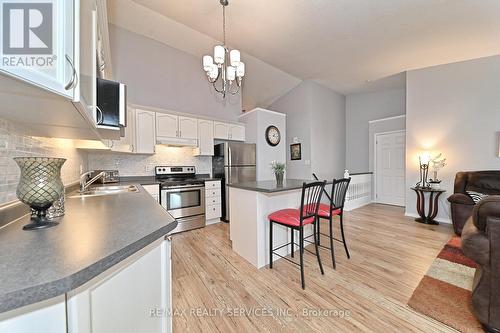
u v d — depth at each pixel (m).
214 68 2.54
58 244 0.67
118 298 0.69
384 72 4.45
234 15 2.73
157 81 3.73
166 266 1.01
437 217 3.92
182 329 1.44
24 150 1.17
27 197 0.85
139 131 3.22
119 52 3.35
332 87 5.45
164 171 3.78
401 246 2.75
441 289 1.81
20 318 0.47
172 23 3.26
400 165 5.28
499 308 1.25
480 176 3.28
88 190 2.09
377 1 2.44
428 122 4.00
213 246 2.82
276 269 2.21
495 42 3.16
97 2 1.51
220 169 4.14
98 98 1.21
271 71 4.62
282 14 2.69
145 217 1.02
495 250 1.25
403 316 1.52
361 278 2.01
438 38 3.14
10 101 0.74
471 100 3.59
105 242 0.69
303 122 5.11
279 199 2.50
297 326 1.45
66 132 1.34
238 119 4.88
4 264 0.53
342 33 3.08
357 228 3.51
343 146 6.11
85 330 0.57
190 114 3.81
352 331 1.40
